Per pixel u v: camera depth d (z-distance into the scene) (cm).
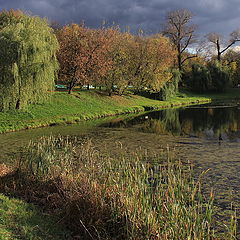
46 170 972
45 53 2655
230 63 8062
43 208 800
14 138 2112
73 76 3938
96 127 2702
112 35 4441
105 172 903
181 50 7219
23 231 606
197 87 6956
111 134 2320
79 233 673
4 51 2456
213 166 1341
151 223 604
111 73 4406
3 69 2466
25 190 902
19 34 2548
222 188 1048
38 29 2719
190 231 559
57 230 666
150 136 2222
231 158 1493
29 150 1141
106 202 718
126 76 4662
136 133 2364
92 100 4022
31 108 3058
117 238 638
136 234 602
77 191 757
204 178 1159
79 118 3164
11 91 2494
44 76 2644
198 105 4900
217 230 752
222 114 3559
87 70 4075
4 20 3312
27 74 2544
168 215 625
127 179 762
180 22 6900
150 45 4972
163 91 5319
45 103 3306
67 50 3888
